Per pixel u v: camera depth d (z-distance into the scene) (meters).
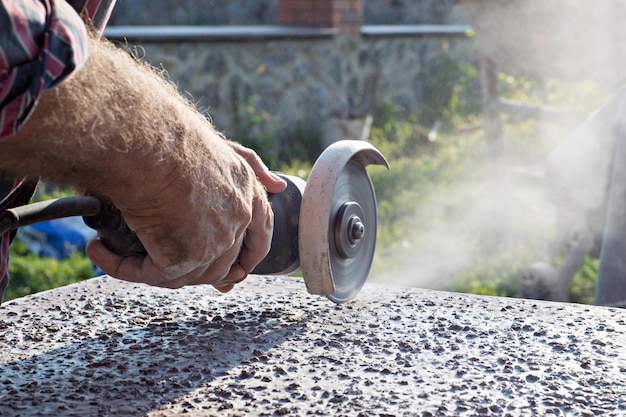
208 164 1.17
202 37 6.63
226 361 1.45
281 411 1.22
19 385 1.33
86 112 0.98
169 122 1.11
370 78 8.03
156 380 1.35
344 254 1.74
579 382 1.34
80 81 0.98
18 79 0.89
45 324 1.67
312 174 1.66
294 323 1.68
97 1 1.32
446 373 1.38
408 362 1.43
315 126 7.41
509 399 1.27
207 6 9.80
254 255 1.44
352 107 7.88
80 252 4.52
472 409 1.23
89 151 1.01
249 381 1.35
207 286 1.98
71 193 5.34
